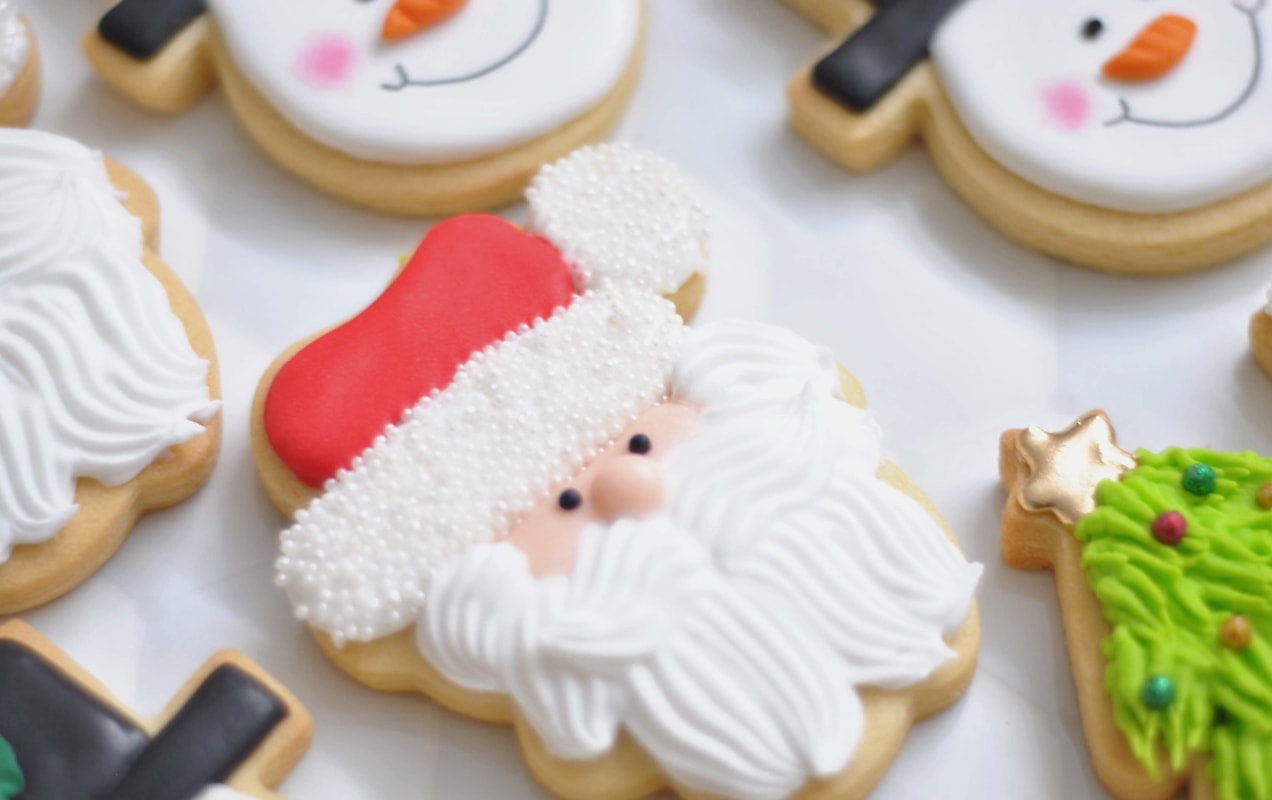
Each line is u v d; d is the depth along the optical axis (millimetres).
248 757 301
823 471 308
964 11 354
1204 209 340
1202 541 305
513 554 303
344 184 347
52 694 303
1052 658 316
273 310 344
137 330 321
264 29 351
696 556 301
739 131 362
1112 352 340
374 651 307
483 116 344
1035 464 319
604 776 298
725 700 294
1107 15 351
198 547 324
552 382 314
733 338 322
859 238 351
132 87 355
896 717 302
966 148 348
